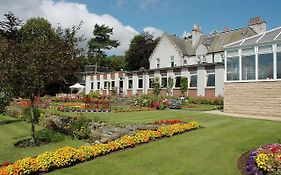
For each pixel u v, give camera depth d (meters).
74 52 14.74
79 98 39.66
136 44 72.62
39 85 13.07
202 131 13.33
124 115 21.02
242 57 20.00
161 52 51.91
